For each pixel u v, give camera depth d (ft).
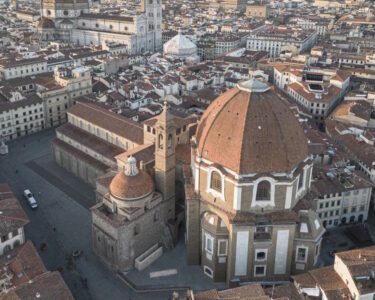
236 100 363.15
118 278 395.55
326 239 449.06
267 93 366.84
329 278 337.31
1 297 303.48
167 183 418.72
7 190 455.22
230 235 361.30
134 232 397.39
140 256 408.26
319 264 409.49
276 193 354.13
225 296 300.20
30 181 552.00
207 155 365.20
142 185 391.86
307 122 654.94
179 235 446.60
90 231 457.68
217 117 365.20
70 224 468.75
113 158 511.81
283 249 370.12
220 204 367.86
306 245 374.43
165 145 401.29
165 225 429.38
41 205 500.33
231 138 351.67
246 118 349.20
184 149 447.83
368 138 583.99
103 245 404.98
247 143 344.90
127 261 398.01
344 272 329.31
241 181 344.90
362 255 340.39
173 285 384.27
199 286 384.27
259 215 360.48
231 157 349.61
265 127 347.97
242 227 355.77
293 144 356.18
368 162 526.57
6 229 378.32
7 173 571.69
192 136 448.65
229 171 353.31
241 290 305.53
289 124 361.30
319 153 516.73
